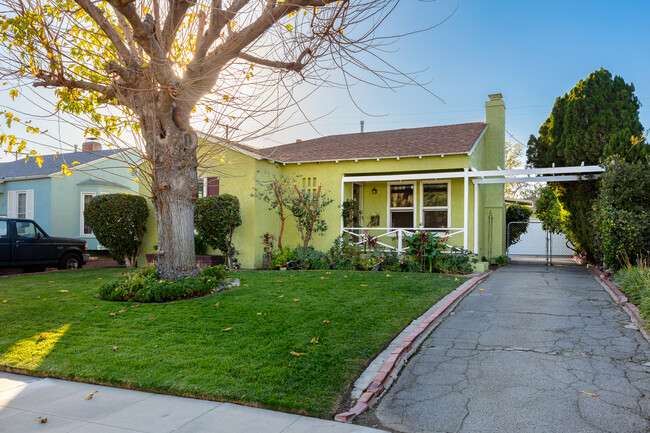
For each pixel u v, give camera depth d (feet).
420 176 42.91
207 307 24.41
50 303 25.89
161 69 23.02
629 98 47.21
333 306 24.72
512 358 17.54
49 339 19.27
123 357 17.07
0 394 14.47
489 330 21.57
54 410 13.20
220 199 43.73
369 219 50.83
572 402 13.51
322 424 12.44
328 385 14.73
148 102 25.82
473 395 14.35
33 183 64.85
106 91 24.21
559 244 77.20
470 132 49.98
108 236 47.96
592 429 11.90
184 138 28.68
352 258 42.75
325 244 47.91
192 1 21.71
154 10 22.77
